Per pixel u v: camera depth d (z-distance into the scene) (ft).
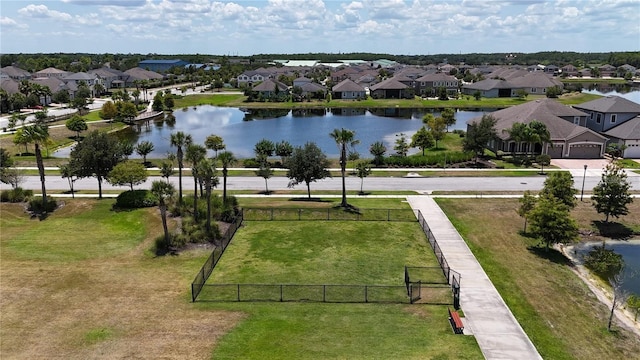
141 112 389.39
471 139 213.25
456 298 88.48
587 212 146.92
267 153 212.23
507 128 229.45
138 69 634.84
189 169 202.69
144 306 88.74
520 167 203.51
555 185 130.21
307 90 494.18
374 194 163.43
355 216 139.23
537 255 115.75
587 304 94.32
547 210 115.75
